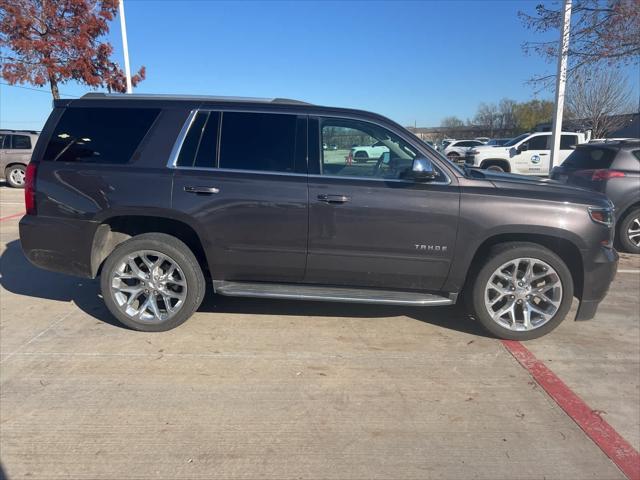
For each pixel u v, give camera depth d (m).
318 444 2.78
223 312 4.70
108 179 4.01
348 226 3.96
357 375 3.55
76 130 4.15
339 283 4.21
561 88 10.86
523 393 3.35
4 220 9.30
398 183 3.97
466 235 3.95
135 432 2.84
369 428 2.93
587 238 3.96
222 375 3.50
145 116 4.14
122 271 4.11
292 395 3.27
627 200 7.50
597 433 2.92
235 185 3.96
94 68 16.22
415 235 3.96
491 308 4.13
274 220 3.98
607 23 8.91
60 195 4.07
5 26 14.36
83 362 3.65
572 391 3.39
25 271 5.83
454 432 2.91
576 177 8.04
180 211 3.98
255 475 2.52
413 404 3.20
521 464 2.64
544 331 4.12
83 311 4.63
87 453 2.65
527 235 4.11
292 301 5.04
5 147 15.09
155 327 4.17
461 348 4.04
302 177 3.99
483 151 18.83
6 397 3.17
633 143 7.68
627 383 3.51
